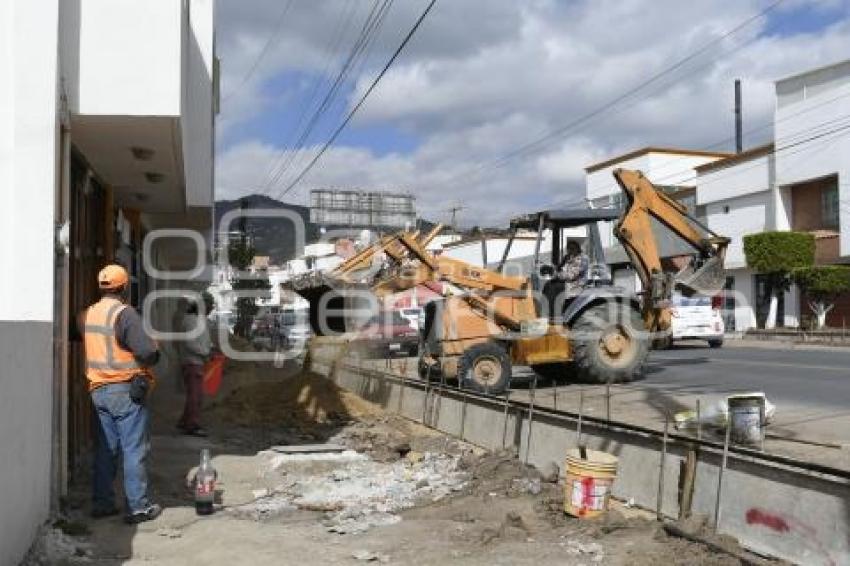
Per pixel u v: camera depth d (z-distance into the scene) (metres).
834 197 35.84
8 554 5.30
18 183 6.84
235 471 9.67
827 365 19.09
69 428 8.63
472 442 11.55
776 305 36.75
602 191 54.03
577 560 6.25
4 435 5.21
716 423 7.99
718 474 6.67
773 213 38.41
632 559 6.20
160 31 8.01
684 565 5.96
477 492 8.45
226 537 6.88
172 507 7.92
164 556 6.39
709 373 17.91
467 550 6.53
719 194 42.09
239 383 19.11
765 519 6.14
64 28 7.86
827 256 35.41
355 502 8.27
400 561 6.30
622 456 7.94
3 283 6.80
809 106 36.09
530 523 7.23
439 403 13.20
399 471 9.83
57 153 7.16
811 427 10.55
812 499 5.80
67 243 7.34
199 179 14.02
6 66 6.86
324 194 37.31
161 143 9.20
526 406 10.15
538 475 8.77
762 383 15.69
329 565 6.20
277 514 7.84
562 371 17.36
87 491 8.38
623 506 7.66
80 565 6.05
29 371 5.96
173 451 10.81
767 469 6.20
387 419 14.23
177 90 8.02
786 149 37.34
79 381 9.46
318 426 13.57
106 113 7.93
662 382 16.34
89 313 7.33
